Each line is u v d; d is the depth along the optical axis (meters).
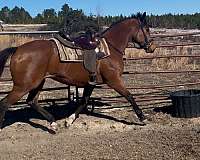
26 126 4.68
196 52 11.19
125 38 4.66
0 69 4.17
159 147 3.81
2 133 4.42
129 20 4.74
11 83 7.63
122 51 4.62
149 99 5.66
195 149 3.69
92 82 4.50
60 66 4.29
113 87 4.58
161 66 9.43
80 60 4.34
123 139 4.14
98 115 5.14
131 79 8.22
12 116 5.09
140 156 3.56
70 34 4.48
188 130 4.43
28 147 3.96
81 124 4.76
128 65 9.60
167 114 5.14
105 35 4.60
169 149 3.73
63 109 5.41
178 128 4.56
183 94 5.27
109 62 4.50
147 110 5.34
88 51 4.37
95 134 4.41
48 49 4.20
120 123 4.80
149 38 4.86
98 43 4.45
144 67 9.43
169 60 9.79
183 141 3.97
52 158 3.59
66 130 4.57
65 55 4.26
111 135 4.34
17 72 4.11
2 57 4.16
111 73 4.52
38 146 3.99
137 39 4.79
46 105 5.62
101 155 3.62
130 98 4.60
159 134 4.30
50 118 4.59
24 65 4.09
